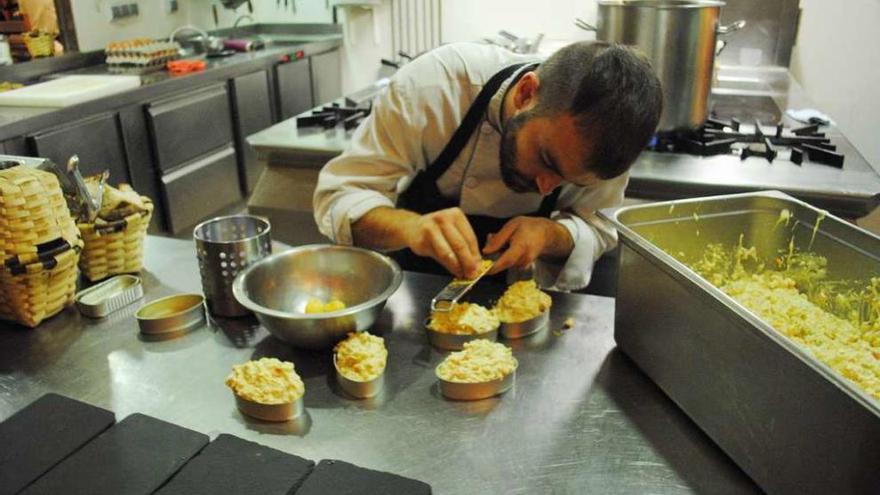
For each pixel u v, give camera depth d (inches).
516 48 110.7
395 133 50.5
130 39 145.7
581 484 29.9
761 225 43.8
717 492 29.4
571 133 34.8
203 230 45.0
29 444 31.8
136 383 37.2
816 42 115.3
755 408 28.5
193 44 149.4
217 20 171.5
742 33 120.9
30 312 42.0
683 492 29.4
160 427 32.9
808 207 41.6
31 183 39.7
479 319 40.2
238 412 34.8
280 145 78.6
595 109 33.8
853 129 110.6
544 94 36.5
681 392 33.9
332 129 84.9
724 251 44.2
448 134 50.8
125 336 41.7
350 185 50.6
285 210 80.2
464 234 42.1
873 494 23.5
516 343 40.9
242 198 144.7
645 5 70.7
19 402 35.8
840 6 109.7
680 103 75.0
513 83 45.1
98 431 32.7
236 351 40.2
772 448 27.9
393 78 51.9
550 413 34.5
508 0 143.0
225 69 133.1
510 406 35.1
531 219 47.3
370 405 35.2
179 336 41.6
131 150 113.4
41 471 30.2
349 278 45.2
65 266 42.6
